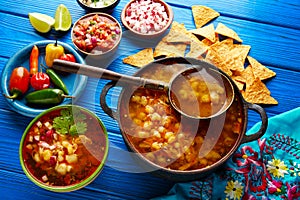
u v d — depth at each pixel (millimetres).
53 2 891
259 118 791
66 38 860
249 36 871
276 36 872
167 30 859
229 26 879
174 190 726
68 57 790
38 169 707
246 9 895
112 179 744
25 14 878
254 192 719
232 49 834
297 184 722
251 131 757
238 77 809
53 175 703
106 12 883
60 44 815
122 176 746
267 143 754
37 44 817
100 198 735
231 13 891
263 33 874
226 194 719
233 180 723
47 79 783
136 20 848
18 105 767
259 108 669
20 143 711
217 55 807
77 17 882
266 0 903
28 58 818
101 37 819
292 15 892
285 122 761
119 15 886
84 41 817
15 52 844
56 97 762
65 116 735
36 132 729
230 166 733
